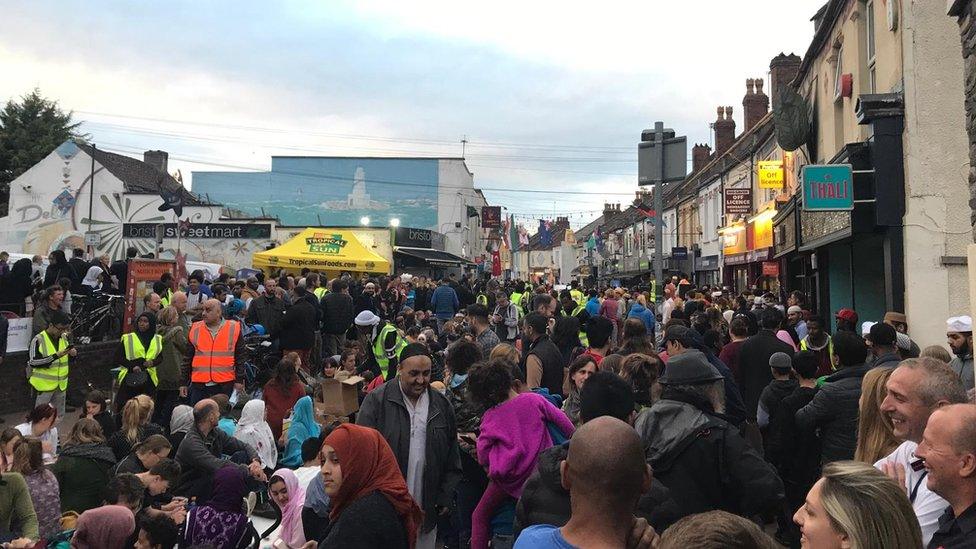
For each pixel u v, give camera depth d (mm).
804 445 5254
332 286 12758
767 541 1728
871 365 5480
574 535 2156
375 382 8773
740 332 7859
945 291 8875
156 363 9891
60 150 37500
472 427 5371
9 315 12242
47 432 7465
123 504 5109
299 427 7645
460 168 50531
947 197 8938
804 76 16141
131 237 32938
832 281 14172
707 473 3412
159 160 47312
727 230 26000
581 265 72688
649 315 12656
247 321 11734
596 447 2158
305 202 50625
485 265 57156
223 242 31672
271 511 6555
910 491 2914
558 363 6312
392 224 36469
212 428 6770
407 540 3293
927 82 9047
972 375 6023
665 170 8633
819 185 9273
